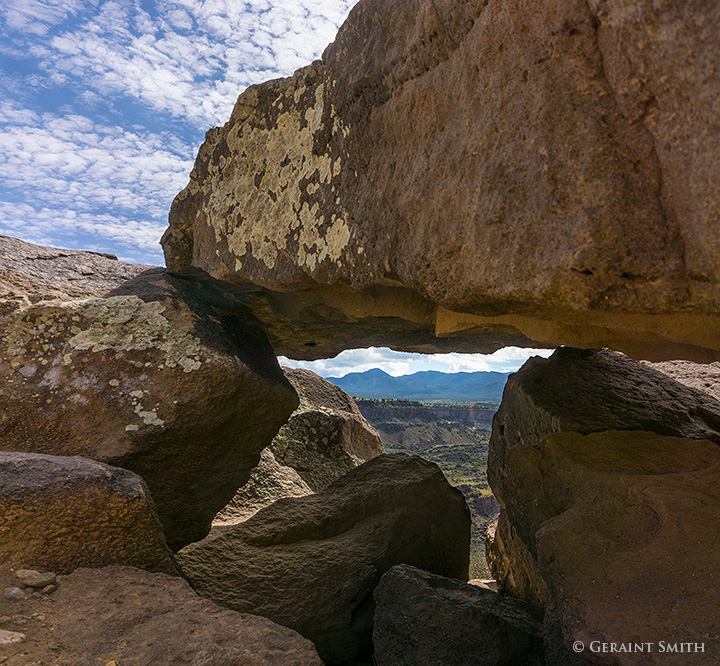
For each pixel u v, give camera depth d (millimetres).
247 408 2402
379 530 2803
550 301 1246
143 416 2135
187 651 1137
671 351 2061
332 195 2020
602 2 1088
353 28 1936
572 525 1505
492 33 1347
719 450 1867
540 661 1729
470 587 2121
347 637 2445
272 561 2666
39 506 1391
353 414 5785
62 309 2338
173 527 2287
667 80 1022
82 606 1265
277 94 2404
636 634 1179
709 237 1017
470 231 1405
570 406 2463
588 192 1165
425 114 1599
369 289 2316
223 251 2623
